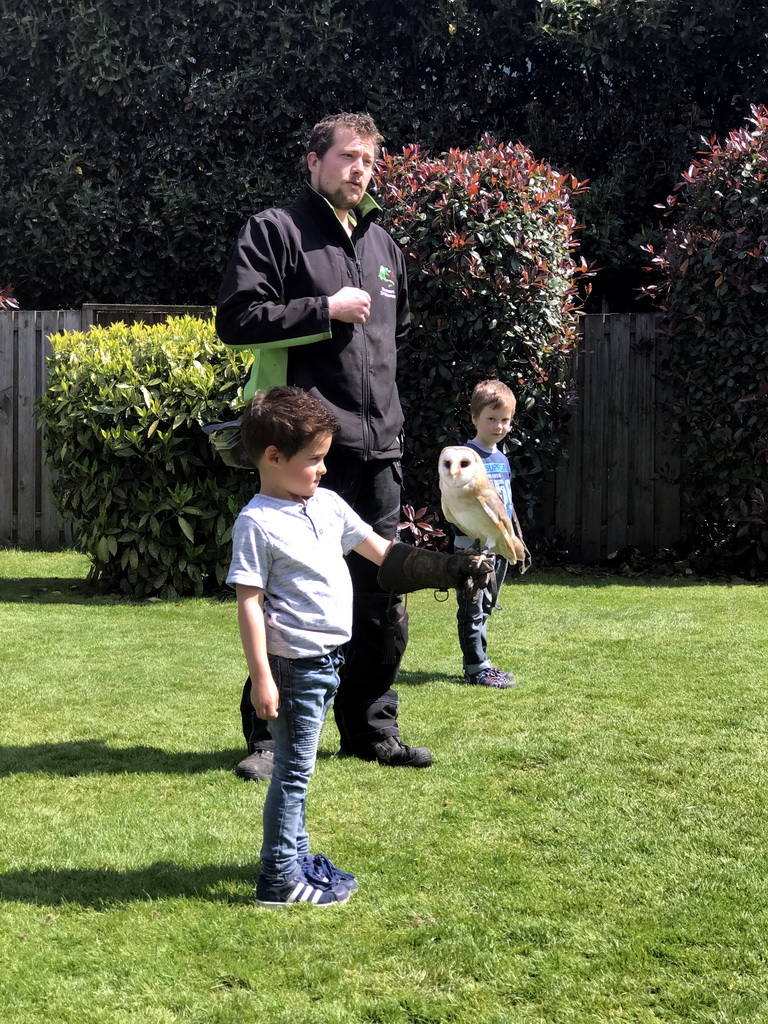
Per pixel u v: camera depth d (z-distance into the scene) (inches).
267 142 430.9
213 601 277.4
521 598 278.1
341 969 94.0
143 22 413.7
